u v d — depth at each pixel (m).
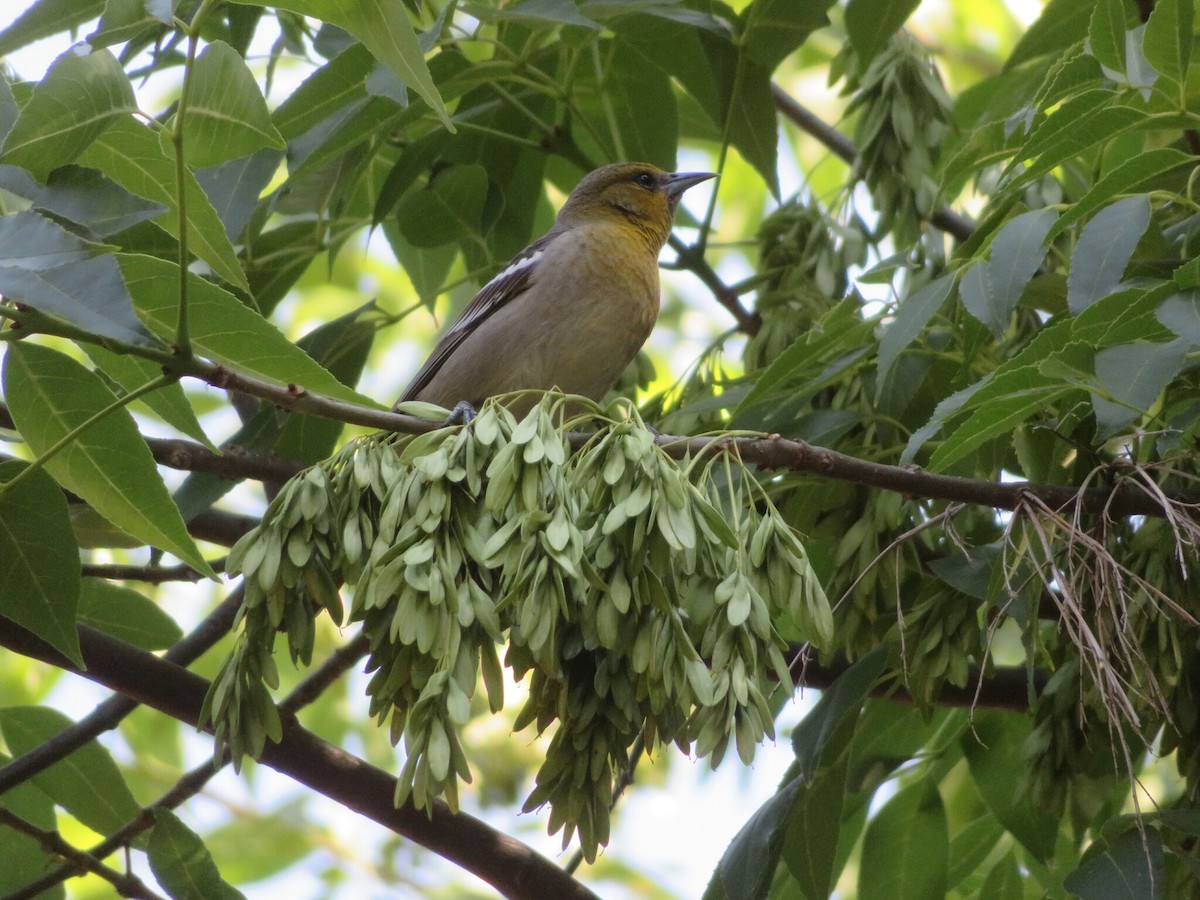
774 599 5.84
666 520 5.46
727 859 8.78
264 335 6.70
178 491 9.37
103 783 9.56
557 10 9.12
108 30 6.30
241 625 6.29
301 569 5.79
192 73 6.34
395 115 9.50
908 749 9.95
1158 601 7.59
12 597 7.23
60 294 5.87
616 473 5.59
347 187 10.45
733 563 5.73
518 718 5.66
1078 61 7.44
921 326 7.52
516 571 5.37
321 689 10.09
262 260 10.77
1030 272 7.23
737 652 5.52
